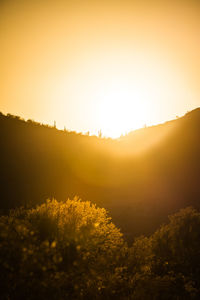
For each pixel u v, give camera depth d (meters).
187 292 4.33
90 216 4.98
